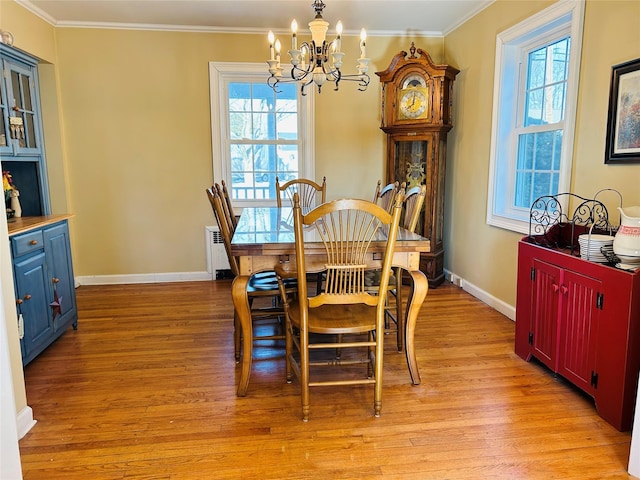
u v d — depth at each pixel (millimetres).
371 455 1763
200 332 3047
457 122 4039
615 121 2248
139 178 4195
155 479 1630
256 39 4117
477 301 3666
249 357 2178
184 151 4207
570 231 2449
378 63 4273
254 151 4375
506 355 2646
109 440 1856
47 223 2705
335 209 1866
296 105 4344
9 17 3205
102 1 3377
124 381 2359
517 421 1980
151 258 4324
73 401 2160
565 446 1806
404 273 4055
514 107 3344
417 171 4152
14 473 1482
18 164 3621
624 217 1888
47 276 2713
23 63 3447
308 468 1688
